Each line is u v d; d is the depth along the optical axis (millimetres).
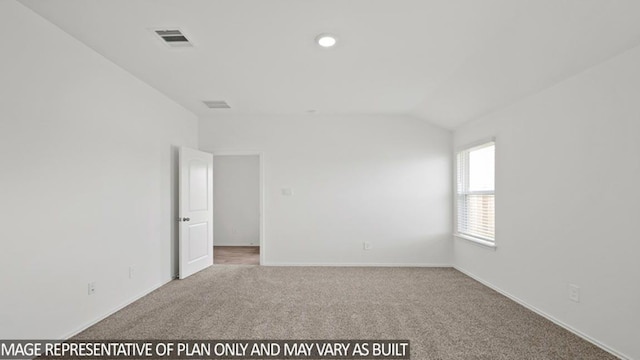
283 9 2250
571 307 2785
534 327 2887
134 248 3598
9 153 2170
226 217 7551
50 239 2490
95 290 2980
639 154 2213
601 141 2490
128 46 2846
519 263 3498
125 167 3436
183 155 4512
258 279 4473
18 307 2236
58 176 2564
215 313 3229
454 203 5215
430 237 5270
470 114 4332
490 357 2383
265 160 5379
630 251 2275
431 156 5281
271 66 3289
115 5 2203
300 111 5117
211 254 5289
